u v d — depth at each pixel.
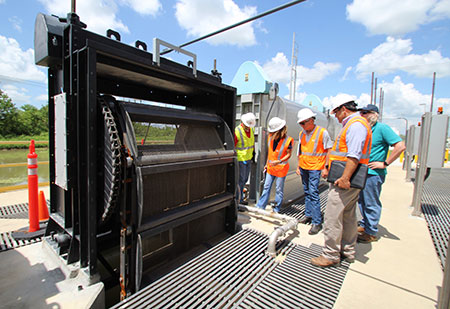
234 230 3.12
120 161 1.79
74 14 1.78
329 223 2.39
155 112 2.25
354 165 2.19
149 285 1.90
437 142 3.98
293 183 5.21
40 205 3.47
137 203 1.88
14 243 2.58
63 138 1.91
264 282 2.07
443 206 4.92
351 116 2.39
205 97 3.37
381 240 3.21
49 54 1.83
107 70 2.09
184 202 2.48
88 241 1.79
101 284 1.82
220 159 2.80
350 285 2.13
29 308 1.57
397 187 6.91
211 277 2.05
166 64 2.30
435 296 2.03
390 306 1.87
